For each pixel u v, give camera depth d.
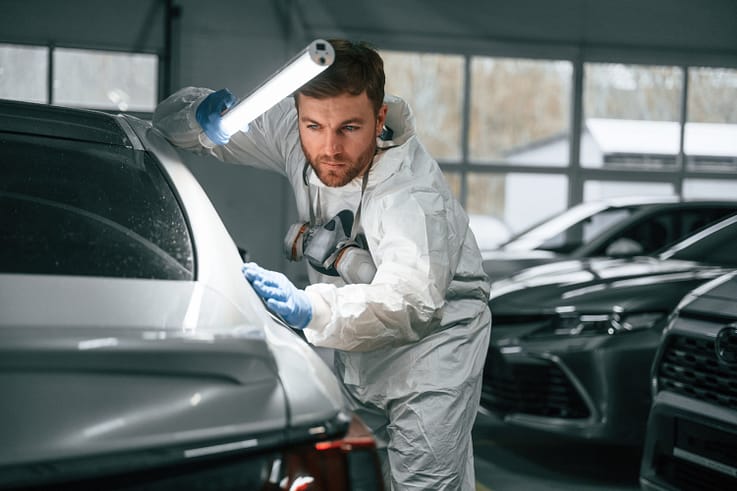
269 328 1.50
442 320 2.32
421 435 2.28
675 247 5.04
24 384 1.13
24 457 1.11
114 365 1.15
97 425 1.15
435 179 2.20
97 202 1.71
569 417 4.05
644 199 6.86
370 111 1.98
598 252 6.19
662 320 4.03
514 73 11.61
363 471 1.33
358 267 2.15
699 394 2.98
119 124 2.09
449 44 11.42
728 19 12.00
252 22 10.91
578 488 4.12
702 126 12.05
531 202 11.70
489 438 5.09
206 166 10.72
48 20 10.17
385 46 11.30
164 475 1.19
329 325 1.88
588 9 11.69
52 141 1.92
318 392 1.35
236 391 1.25
